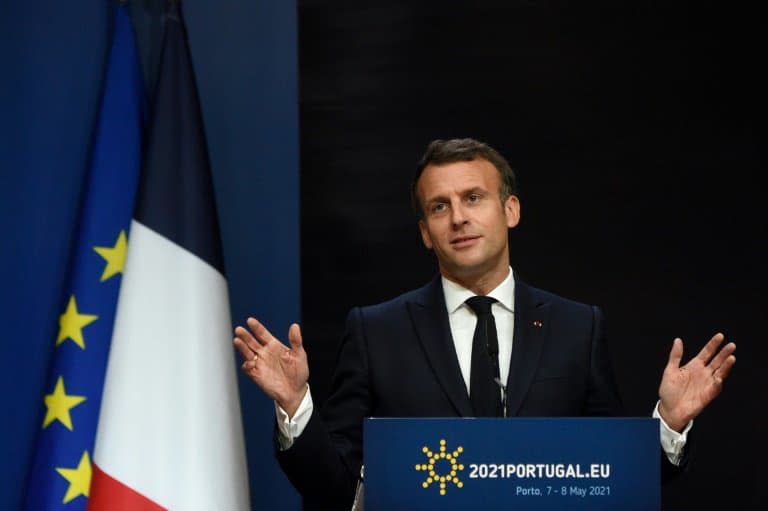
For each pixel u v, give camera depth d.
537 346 8.32
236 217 12.47
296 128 12.55
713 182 11.88
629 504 5.98
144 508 10.20
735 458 11.60
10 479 11.73
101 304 11.09
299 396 7.61
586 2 12.23
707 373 7.34
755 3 11.95
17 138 12.21
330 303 12.30
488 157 8.45
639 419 6.04
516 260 12.11
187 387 10.52
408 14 12.48
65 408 10.84
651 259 11.91
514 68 12.28
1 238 12.07
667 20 12.09
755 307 11.70
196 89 11.68
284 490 12.01
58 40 12.38
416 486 6.00
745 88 11.90
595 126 12.12
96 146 11.47
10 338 11.93
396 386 8.38
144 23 12.55
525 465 5.99
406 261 12.23
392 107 12.42
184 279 10.84
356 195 12.38
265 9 12.71
